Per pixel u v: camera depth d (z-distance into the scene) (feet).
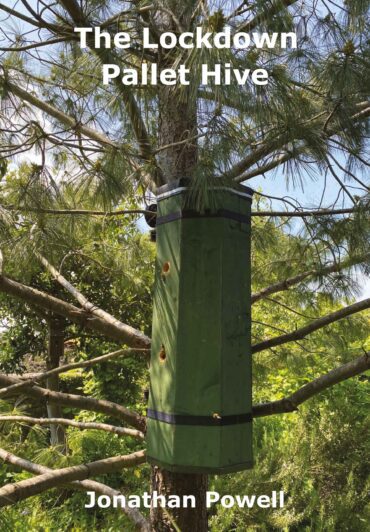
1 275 6.76
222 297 5.74
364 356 6.28
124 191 6.75
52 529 12.57
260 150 6.10
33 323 17.26
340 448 12.84
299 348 11.46
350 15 5.48
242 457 5.78
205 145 4.87
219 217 5.82
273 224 9.72
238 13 4.79
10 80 6.61
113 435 15.23
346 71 5.17
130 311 16.49
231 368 5.76
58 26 5.98
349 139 6.29
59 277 8.13
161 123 7.34
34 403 15.25
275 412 6.70
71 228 7.98
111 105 6.64
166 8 5.17
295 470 12.44
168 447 5.71
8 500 5.97
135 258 10.28
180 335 5.80
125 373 17.15
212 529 11.32
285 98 4.89
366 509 11.59
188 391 5.70
